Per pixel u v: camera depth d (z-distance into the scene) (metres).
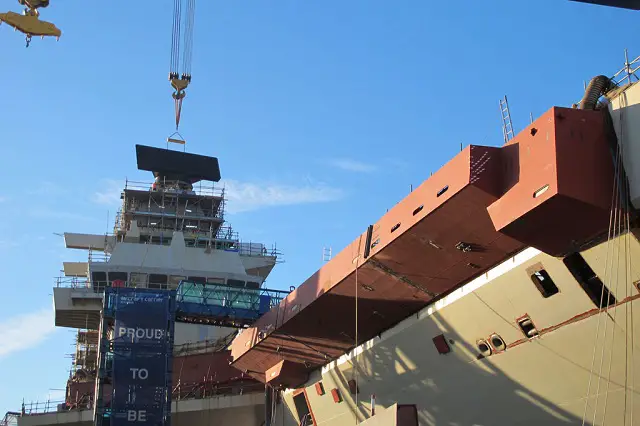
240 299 58.31
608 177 27.66
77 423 62.09
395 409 27.47
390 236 35.69
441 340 38.38
